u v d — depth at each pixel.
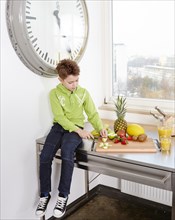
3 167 1.87
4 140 1.85
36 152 2.08
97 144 1.87
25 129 1.99
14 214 1.98
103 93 2.75
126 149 1.76
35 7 1.91
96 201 2.61
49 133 2.01
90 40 2.52
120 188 2.65
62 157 1.80
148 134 2.12
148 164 1.58
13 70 1.86
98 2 2.57
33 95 2.02
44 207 1.89
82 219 2.34
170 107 2.40
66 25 2.17
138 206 2.50
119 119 2.07
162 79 2.44
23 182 2.02
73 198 2.52
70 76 1.87
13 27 1.79
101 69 2.71
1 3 1.74
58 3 2.08
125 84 2.66
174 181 1.53
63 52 2.17
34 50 1.90
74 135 1.92
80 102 2.04
